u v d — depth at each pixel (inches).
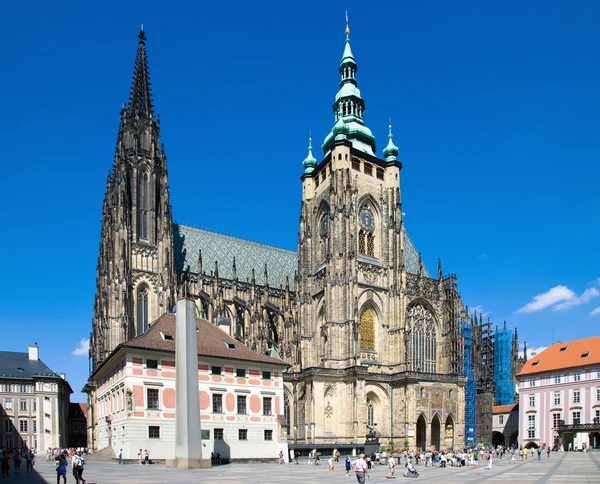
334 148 7091.5
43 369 7731.3
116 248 6092.5
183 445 3329.2
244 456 4471.0
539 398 7431.1
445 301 7411.4
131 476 2952.8
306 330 7047.2
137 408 4101.9
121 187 6274.6
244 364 4658.0
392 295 6978.4
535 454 6427.2
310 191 7613.2
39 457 6402.6
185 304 3331.7
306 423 6264.8
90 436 5753.0
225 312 6889.8
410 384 6520.7
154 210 6624.0
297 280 7303.2
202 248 7623.0
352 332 6486.2
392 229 7180.1
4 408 7229.3
